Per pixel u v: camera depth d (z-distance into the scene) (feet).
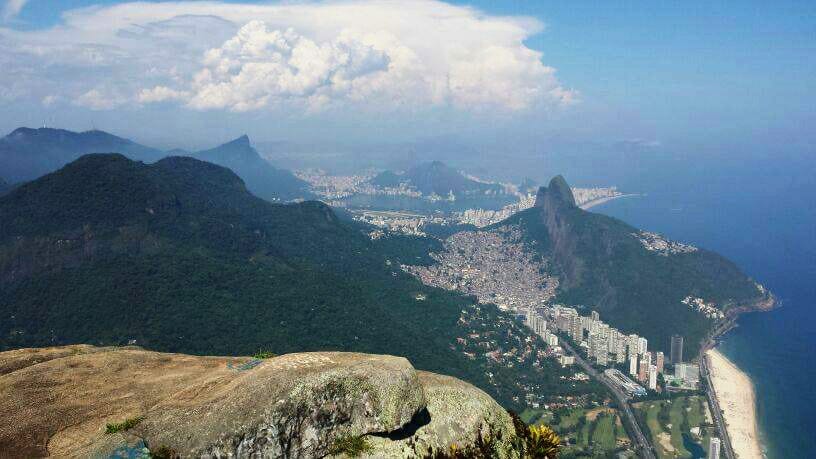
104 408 67.10
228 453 54.95
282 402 57.88
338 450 58.44
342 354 70.74
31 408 67.46
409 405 61.82
